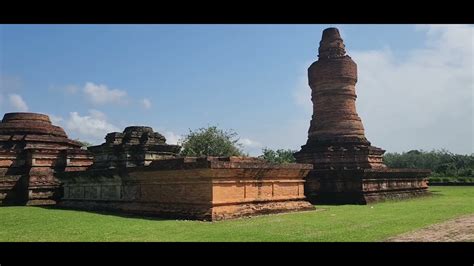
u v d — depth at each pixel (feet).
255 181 69.05
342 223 55.21
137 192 74.79
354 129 112.27
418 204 88.84
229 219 61.31
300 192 79.15
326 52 117.19
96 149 97.19
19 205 106.83
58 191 112.06
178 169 64.85
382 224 53.78
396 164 327.26
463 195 121.70
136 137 97.30
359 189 97.14
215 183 61.67
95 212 77.97
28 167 113.60
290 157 239.50
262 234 45.62
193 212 62.39
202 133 185.88
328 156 109.91
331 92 113.80
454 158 302.66
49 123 128.98
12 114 124.77
